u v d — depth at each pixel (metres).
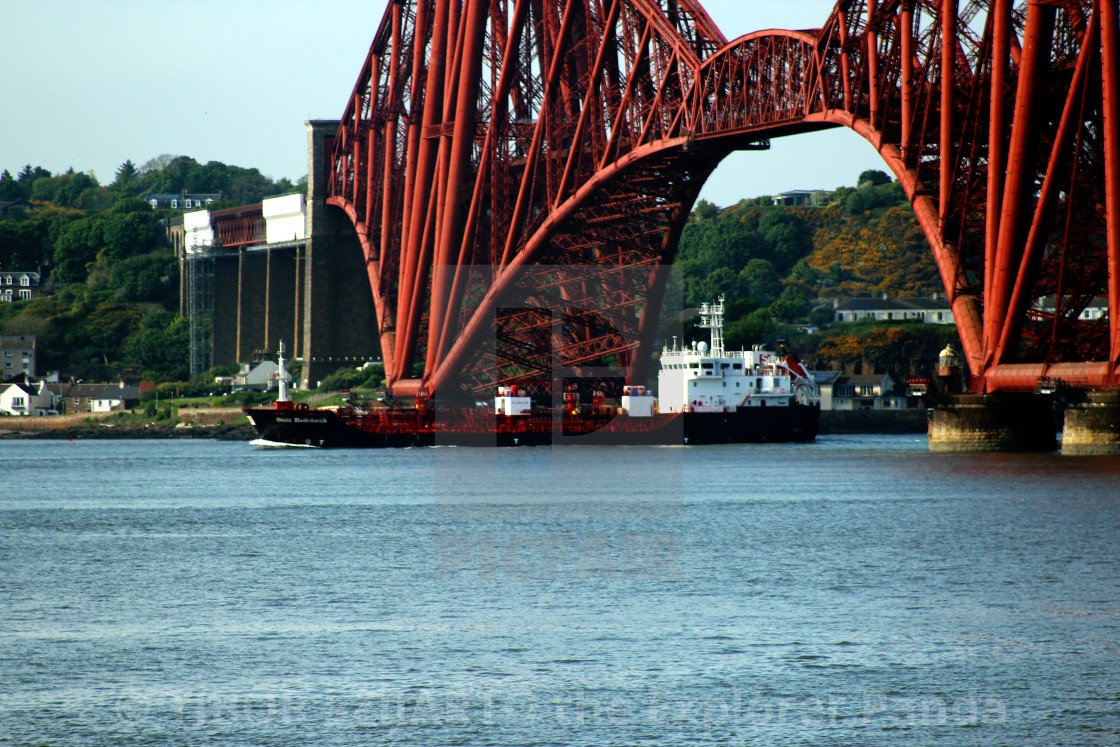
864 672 88.56
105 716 80.12
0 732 77.38
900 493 194.75
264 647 95.88
